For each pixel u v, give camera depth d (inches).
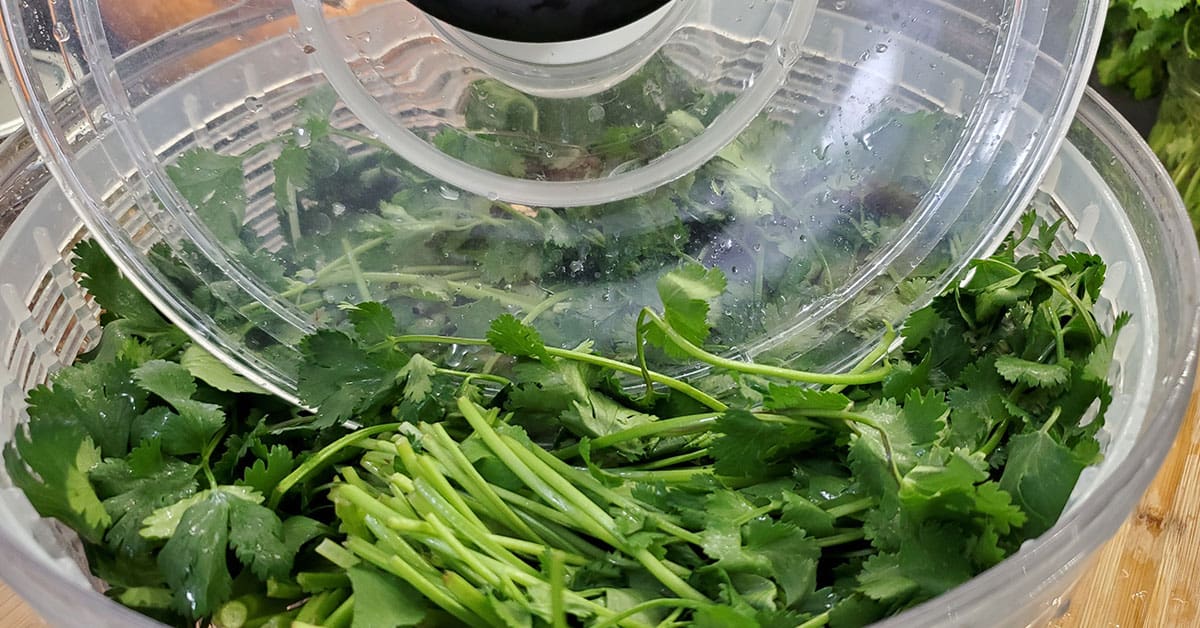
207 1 9.2
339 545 9.3
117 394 10.0
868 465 8.8
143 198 9.4
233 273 9.7
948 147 9.7
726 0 9.1
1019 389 10.0
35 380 11.0
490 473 9.5
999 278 10.4
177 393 9.9
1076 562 8.1
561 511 9.0
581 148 9.4
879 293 10.1
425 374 9.8
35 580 8.1
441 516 8.9
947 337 10.3
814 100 9.5
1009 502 8.2
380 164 9.6
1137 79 16.4
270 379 10.2
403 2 9.0
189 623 9.2
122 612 7.9
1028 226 11.3
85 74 9.1
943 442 9.5
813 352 10.3
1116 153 11.0
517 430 9.5
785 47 9.3
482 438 9.5
